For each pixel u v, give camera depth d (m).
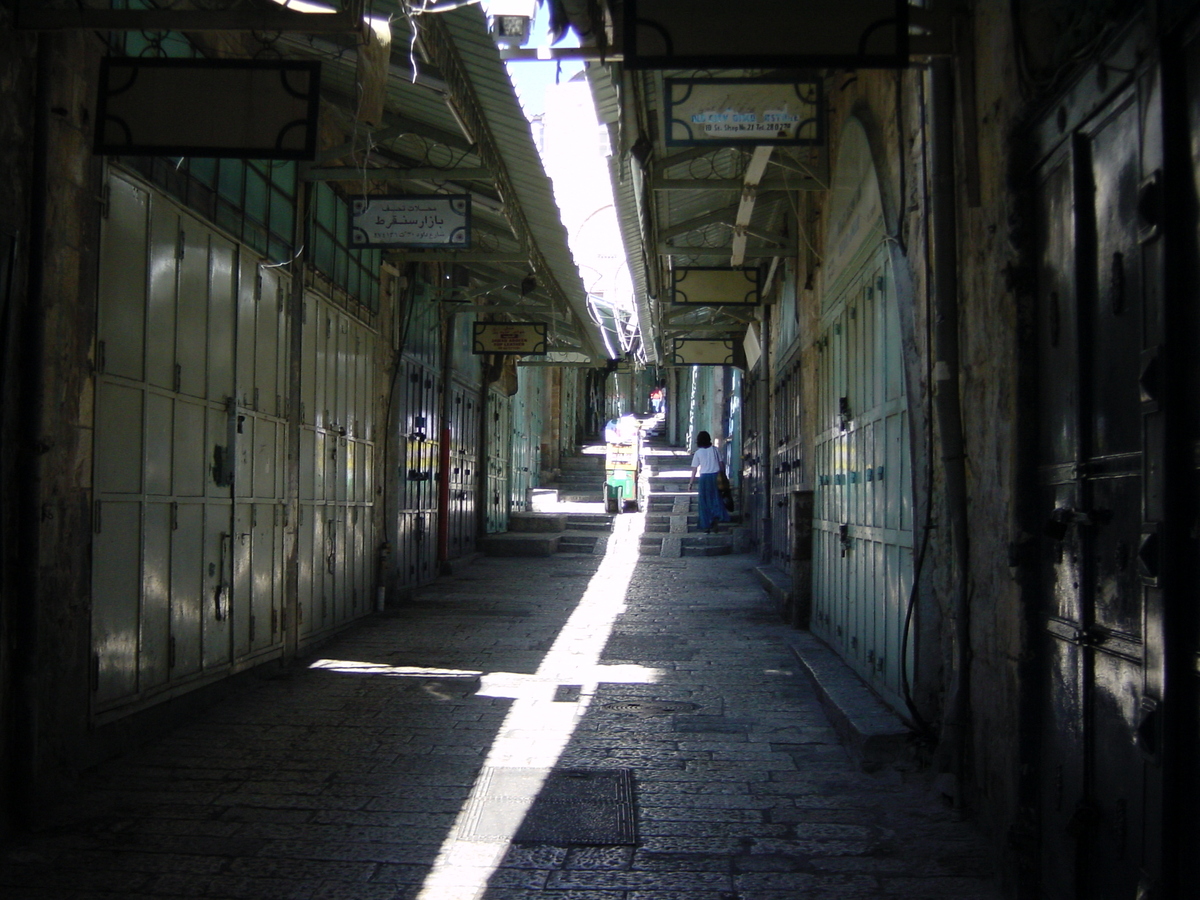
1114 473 2.86
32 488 4.25
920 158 4.79
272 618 7.35
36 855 3.89
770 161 8.00
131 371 5.18
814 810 4.40
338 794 4.62
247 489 6.83
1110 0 2.76
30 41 4.27
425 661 7.82
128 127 4.36
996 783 3.83
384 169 7.82
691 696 6.62
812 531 9.36
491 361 17.38
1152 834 2.57
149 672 5.43
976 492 4.11
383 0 6.05
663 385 43.28
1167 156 2.46
